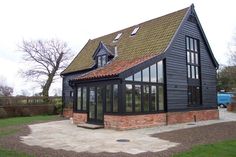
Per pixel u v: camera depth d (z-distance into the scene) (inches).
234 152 380.2
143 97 673.0
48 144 453.4
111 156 365.1
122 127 618.8
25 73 1620.3
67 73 1079.0
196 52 871.7
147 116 677.3
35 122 842.8
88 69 951.0
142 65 672.4
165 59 738.2
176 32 770.8
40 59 1605.6
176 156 357.1
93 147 427.8
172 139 492.4
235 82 1654.8
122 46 904.9
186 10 824.9
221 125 701.3
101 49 892.0
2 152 373.4
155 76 711.7
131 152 390.0
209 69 912.9
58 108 1243.8
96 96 708.0
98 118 699.4
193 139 487.2
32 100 1214.9
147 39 833.5
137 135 546.6
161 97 724.7
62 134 569.9
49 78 1604.3
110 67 763.4
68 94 1081.4
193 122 796.6
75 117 788.6
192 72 845.8
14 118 1026.1
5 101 1129.4
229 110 1371.8
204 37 892.6
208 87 896.9
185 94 799.7
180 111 772.6
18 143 455.5
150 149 408.8
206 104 877.8
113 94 649.6
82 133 583.2
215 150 389.7
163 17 874.1
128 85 641.0
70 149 411.8
